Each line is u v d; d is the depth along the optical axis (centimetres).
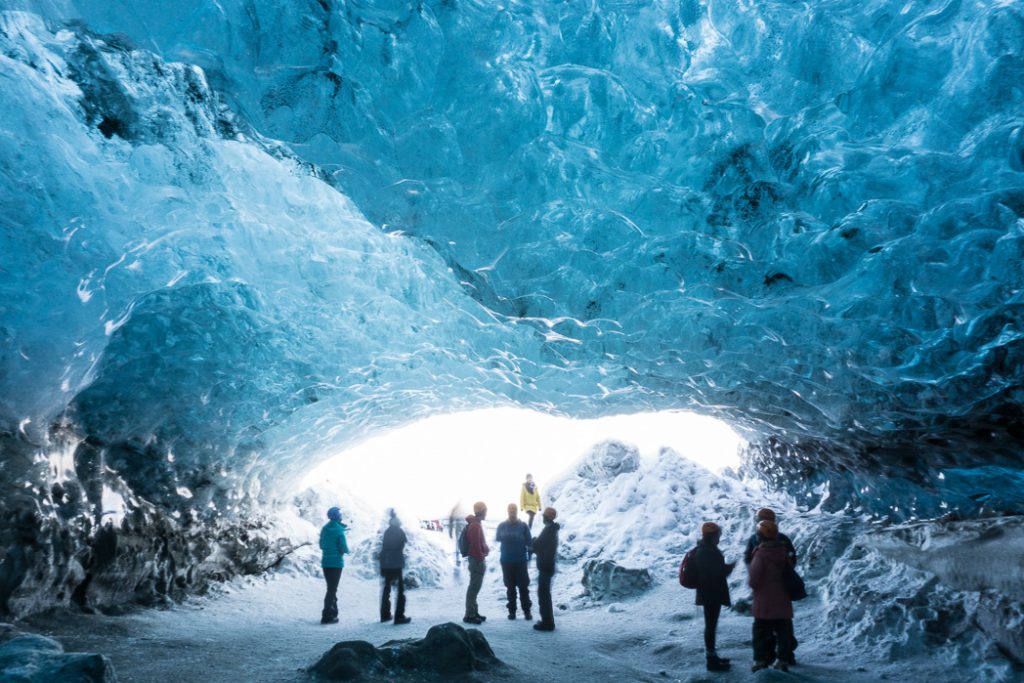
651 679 618
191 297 686
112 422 751
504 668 585
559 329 809
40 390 611
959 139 692
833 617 762
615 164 818
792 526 1040
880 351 691
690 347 780
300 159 703
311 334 787
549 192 763
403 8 763
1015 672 563
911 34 722
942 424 750
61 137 558
